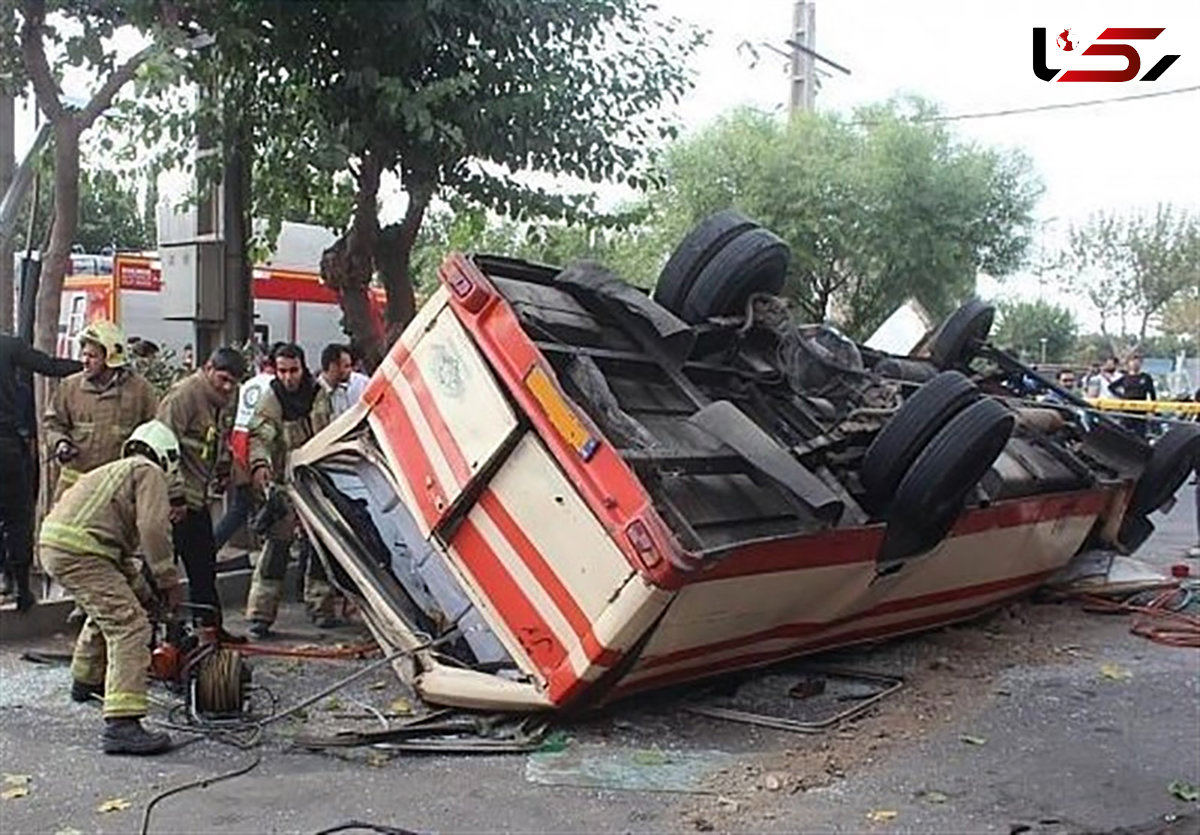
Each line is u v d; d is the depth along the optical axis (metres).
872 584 7.45
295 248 17.81
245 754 6.20
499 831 5.29
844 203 23.34
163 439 6.53
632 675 6.47
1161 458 10.24
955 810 5.69
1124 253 51.78
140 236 25.98
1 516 8.20
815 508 6.40
